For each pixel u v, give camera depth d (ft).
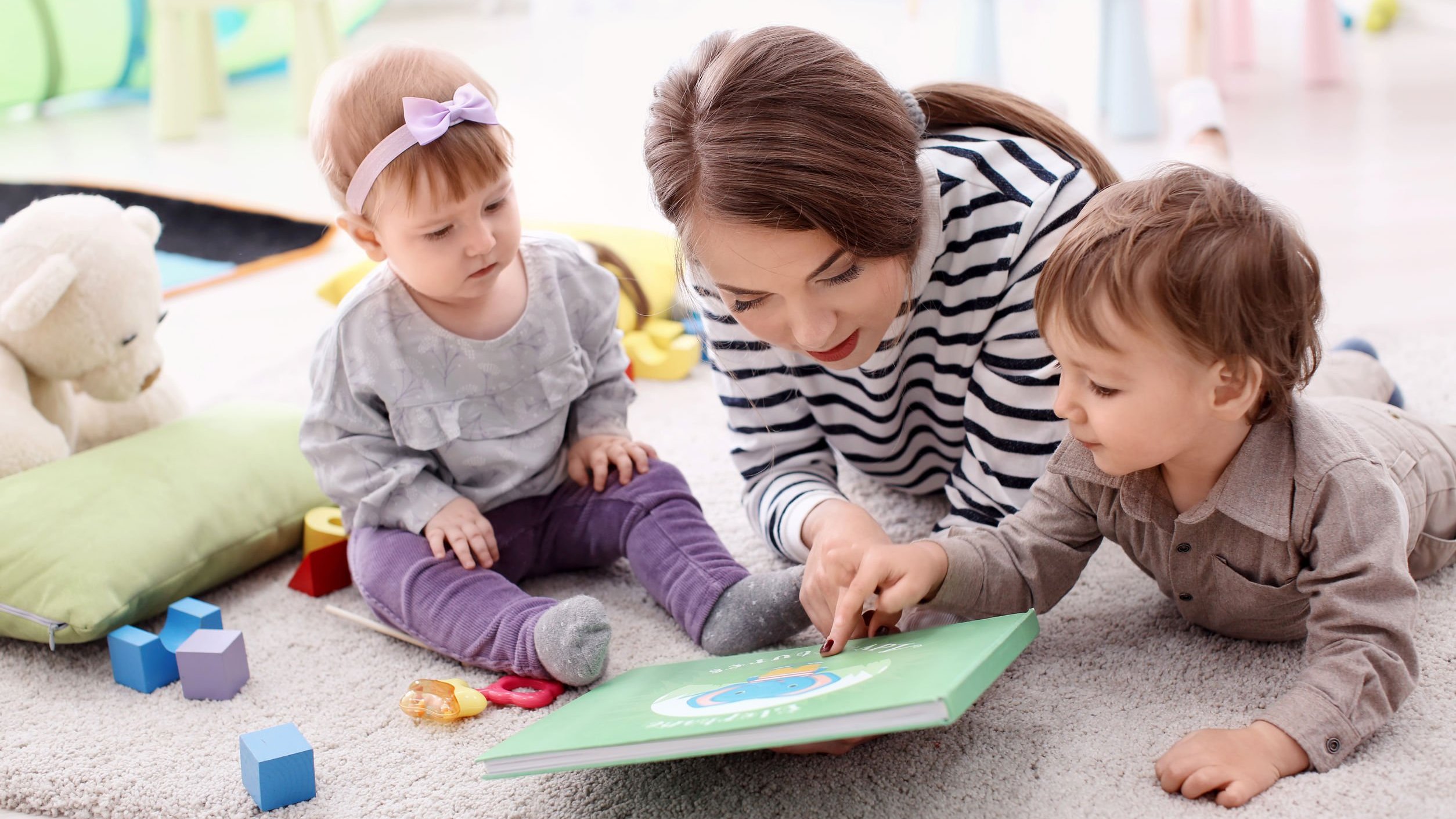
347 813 2.86
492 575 3.59
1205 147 6.66
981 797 2.72
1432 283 5.57
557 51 12.01
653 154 2.94
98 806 2.96
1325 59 9.25
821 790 2.81
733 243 2.74
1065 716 2.98
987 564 3.08
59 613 3.48
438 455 3.84
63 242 4.06
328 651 3.62
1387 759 2.63
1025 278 3.27
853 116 2.75
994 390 3.36
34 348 4.08
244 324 6.19
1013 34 10.77
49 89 10.79
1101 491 3.03
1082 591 3.59
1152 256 2.49
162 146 9.68
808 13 12.59
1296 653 3.10
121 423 4.44
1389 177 7.14
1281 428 2.75
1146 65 7.95
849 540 3.21
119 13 10.98
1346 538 2.65
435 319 3.77
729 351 3.65
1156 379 2.56
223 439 4.17
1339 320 5.24
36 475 3.84
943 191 3.26
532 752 2.62
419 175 3.44
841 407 3.78
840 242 2.70
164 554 3.69
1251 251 2.48
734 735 2.41
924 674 2.42
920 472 4.09
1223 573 2.93
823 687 2.58
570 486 4.02
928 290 3.41
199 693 3.38
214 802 2.92
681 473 4.10
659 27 12.71
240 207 7.79
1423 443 3.22
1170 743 2.84
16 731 3.25
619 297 4.21
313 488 4.23
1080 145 3.48
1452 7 10.50
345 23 11.97
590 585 3.97
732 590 3.48
